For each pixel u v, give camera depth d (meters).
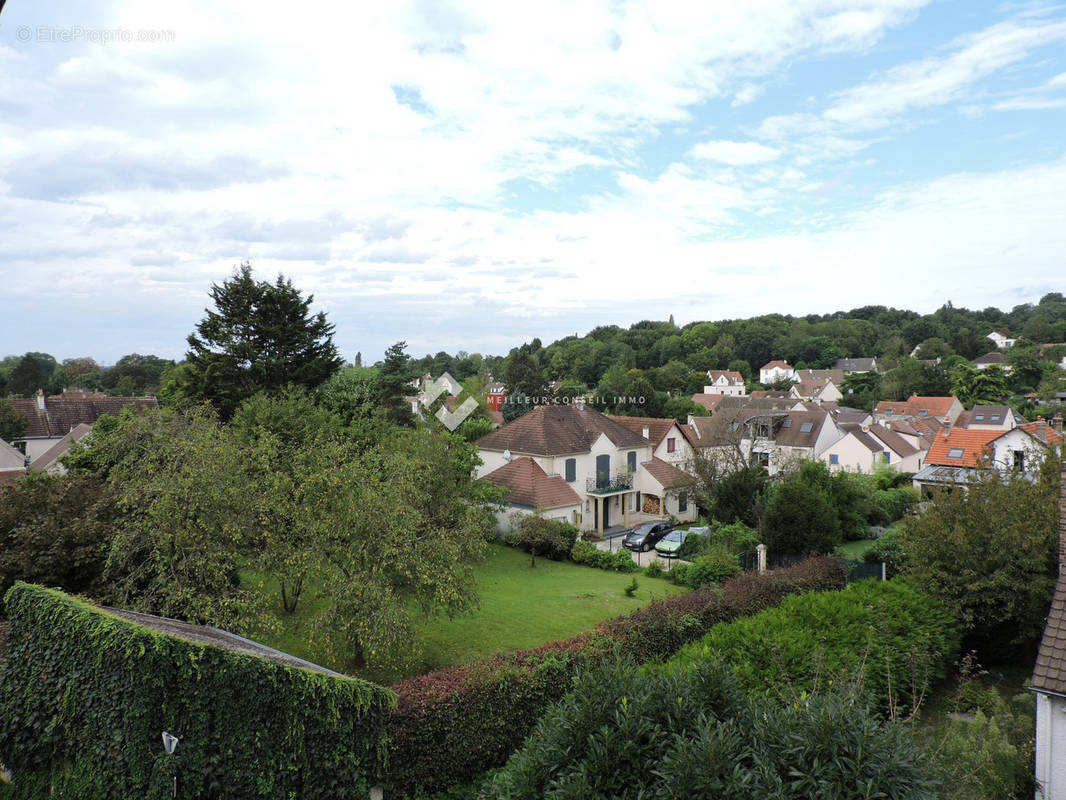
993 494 16.72
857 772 6.36
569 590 23.59
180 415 24.81
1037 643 16.17
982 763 9.57
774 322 169.38
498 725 11.60
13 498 15.93
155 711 9.07
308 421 28.50
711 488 34.97
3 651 11.92
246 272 35.75
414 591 16.38
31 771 10.39
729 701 7.66
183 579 15.00
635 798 6.68
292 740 9.57
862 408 94.44
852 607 14.31
